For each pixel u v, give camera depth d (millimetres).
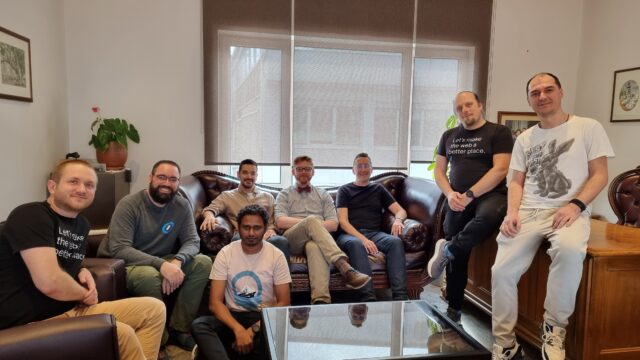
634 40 3674
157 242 2402
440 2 3898
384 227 3195
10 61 2521
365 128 3871
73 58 3432
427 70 3934
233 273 2221
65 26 3391
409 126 3945
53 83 3162
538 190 2199
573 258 1941
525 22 4102
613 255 1953
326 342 1760
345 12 3746
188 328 2361
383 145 3916
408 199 3268
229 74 3605
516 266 2154
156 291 2188
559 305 1987
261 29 3623
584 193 2031
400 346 1718
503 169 2482
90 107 3494
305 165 3074
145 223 2365
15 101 2615
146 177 3629
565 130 2131
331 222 2967
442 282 3252
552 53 4184
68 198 1638
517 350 2205
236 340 2027
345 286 2723
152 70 3562
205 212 2846
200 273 2385
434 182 3115
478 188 2465
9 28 2537
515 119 4145
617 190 2842
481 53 4012
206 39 3547
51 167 3131
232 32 3584
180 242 2533
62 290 1573
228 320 2086
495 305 2215
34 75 2861
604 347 2018
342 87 3799
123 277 2098
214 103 3607
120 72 3518
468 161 2598
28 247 1519
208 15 3531
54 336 1282
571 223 2000
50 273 1534
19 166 2670
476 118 2586
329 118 3801
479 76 4027
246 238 2178
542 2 4117
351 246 2758
